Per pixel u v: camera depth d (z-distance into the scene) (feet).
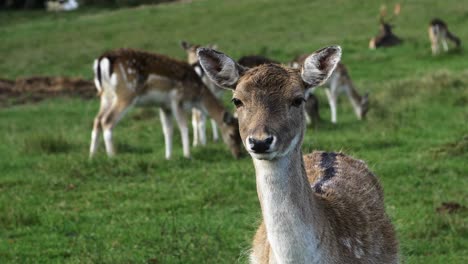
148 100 47.80
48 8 166.81
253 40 107.65
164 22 125.08
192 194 37.19
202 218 33.35
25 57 106.83
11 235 32.50
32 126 64.34
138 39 113.70
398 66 86.28
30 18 157.48
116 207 35.88
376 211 20.47
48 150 49.98
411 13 117.39
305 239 16.70
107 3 171.94
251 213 33.68
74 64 100.78
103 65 47.24
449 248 28.27
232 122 46.98
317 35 108.47
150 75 47.16
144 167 42.52
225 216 33.68
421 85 65.26
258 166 16.74
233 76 17.84
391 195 34.96
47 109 72.84
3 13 164.96
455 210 32.04
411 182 37.04
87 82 86.28
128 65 46.91
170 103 47.55
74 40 116.67
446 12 116.57
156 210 35.27
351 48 98.43
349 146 45.11
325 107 67.82
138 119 64.34
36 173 43.01
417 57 90.74
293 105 16.80
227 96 66.90
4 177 42.19
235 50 101.09
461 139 44.06
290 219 16.58
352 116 62.80
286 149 16.34
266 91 16.76
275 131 16.08
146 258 28.55
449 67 82.94
